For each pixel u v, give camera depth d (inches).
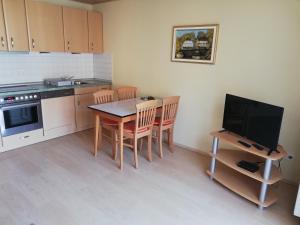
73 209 87.0
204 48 125.0
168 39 139.3
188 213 87.2
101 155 131.8
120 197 95.0
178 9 131.4
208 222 83.0
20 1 127.8
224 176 107.1
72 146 142.3
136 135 115.3
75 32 157.6
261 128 91.7
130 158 129.9
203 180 109.2
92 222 80.9
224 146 126.8
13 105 128.6
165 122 129.3
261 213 88.7
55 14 144.6
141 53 155.6
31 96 135.1
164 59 144.0
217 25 117.6
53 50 147.7
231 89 120.0
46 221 80.5
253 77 111.6
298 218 86.6
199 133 137.3
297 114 101.7
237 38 113.2
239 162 100.0
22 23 130.6
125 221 82.0
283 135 106.7
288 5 97.0
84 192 97.4
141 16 149.7
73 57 177.8
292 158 106.1
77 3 167.3
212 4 118.2
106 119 128.5
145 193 98.2
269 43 104.3
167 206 90.7
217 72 123.2
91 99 169.2
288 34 98.8
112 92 144.5
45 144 143.8
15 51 133.4
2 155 127.4
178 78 139.9
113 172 114.1
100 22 172.6
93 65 191.9
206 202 93.7
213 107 128.5
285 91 103.3
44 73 162.2
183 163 125.4
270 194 95.3
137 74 161.5
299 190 79.9
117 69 173.9
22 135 137.6
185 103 140.1
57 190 98.2
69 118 159.8
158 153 137.5
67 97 154.7
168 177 111.0
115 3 162.1
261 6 103.7
